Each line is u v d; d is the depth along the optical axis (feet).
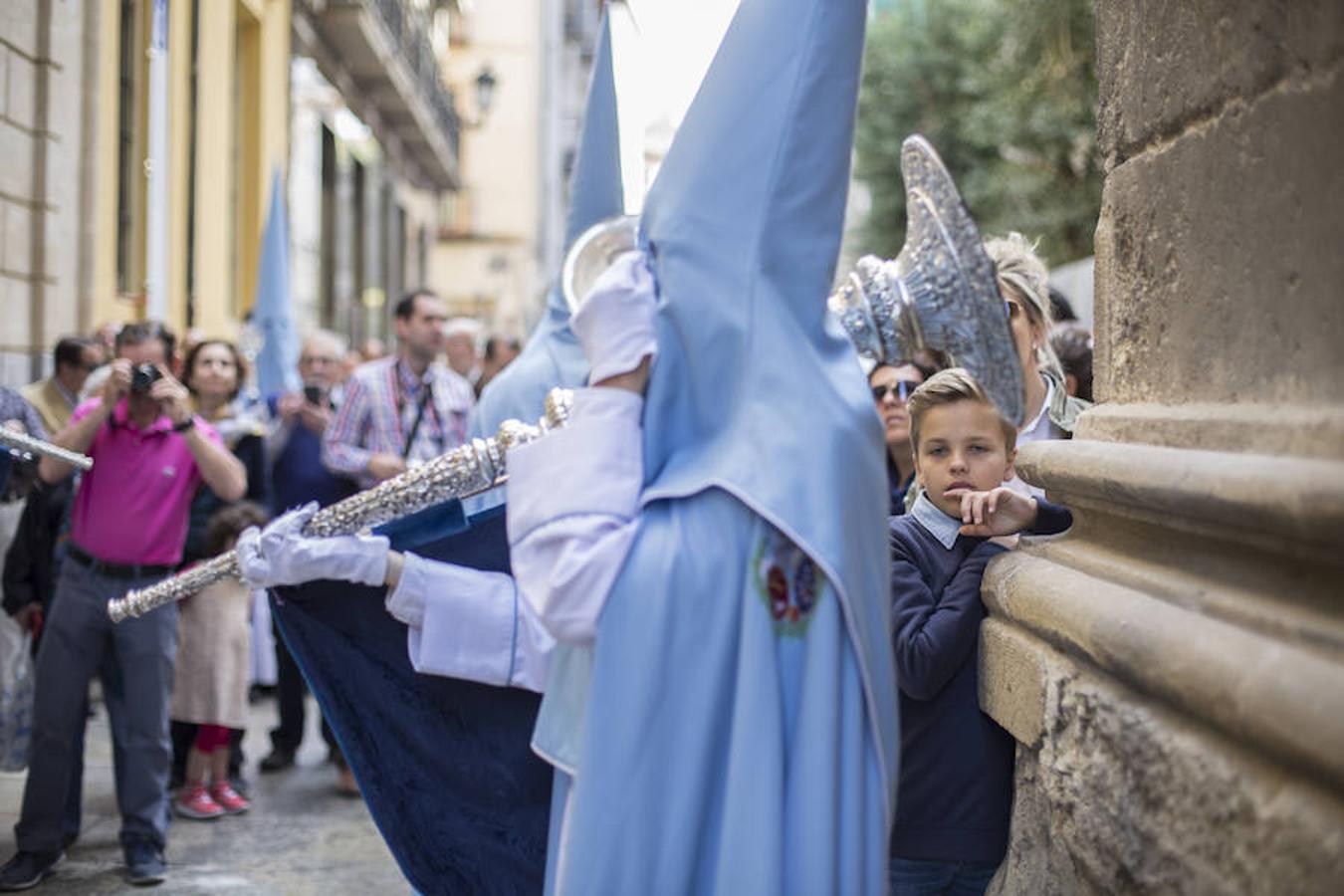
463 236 131.85
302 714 22.30
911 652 8.86
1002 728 9.09
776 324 6.62
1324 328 6.18
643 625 6.53
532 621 8.84
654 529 6.68
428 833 9.62
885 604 6.82
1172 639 6.45
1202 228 7.39
